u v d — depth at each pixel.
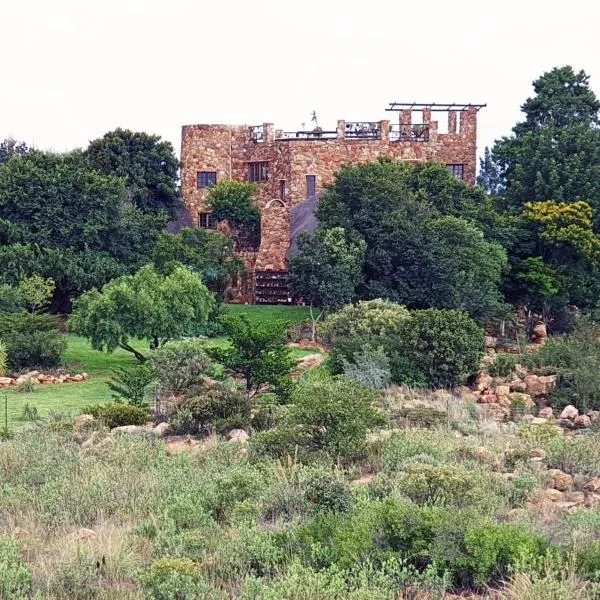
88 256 61.69
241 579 14.70
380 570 14.77
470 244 58.97
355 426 24.62
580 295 66.69
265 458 23.50
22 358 45.50
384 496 19.61
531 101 85.12
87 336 43.97
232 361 32.88
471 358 42.00
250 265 70.56
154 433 28.28
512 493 20.94
